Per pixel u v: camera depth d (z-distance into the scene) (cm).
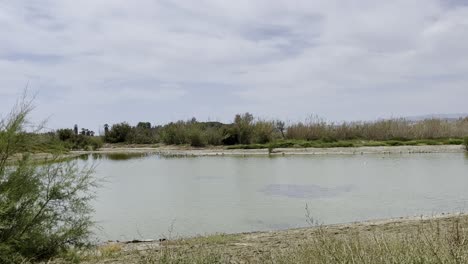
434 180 1695
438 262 368
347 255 402
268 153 3095
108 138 4606
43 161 631
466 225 798
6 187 585
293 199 1371
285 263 453
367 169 2089
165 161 2784
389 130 3762
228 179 1853
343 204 1277
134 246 780
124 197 1452
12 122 612
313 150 3159
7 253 564
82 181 670
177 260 459
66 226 638
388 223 914
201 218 1131
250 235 854
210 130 3975
